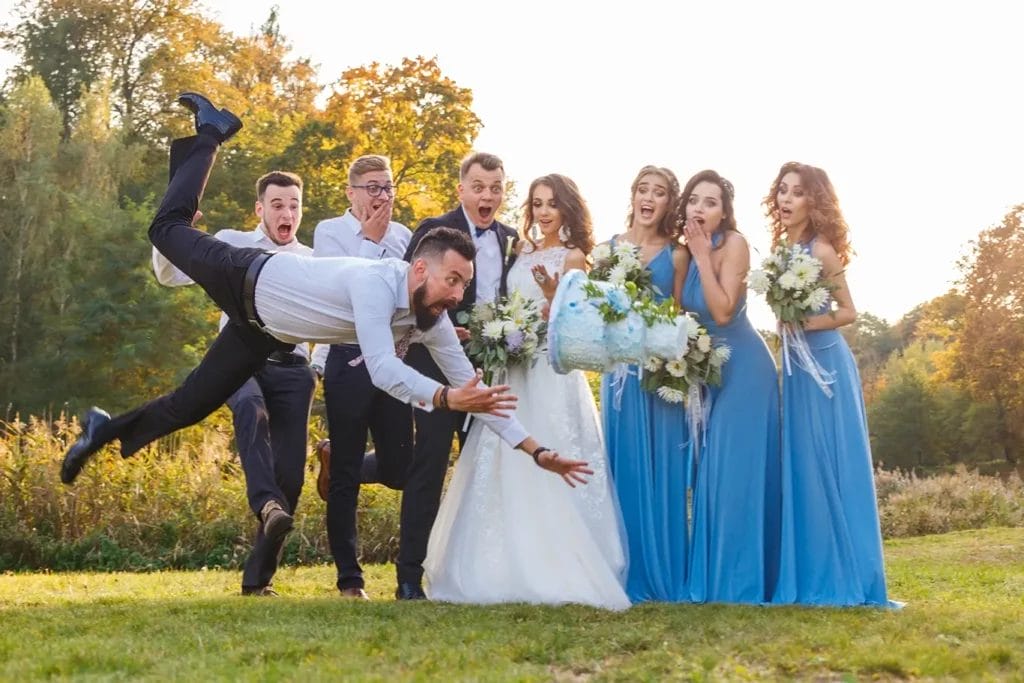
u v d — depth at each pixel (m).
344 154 35.72
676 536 7.07
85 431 6.46
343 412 7.57
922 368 62.09
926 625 5.69
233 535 12.55
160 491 12.75
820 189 6.99
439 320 5.84
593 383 16.52
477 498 6.91
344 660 4.79
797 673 4.72
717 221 7.02
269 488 7.25
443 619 5.86
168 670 4.61
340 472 7.68
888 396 56.59
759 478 6.95
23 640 5.32
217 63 47.41
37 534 12.41
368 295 5.50
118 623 5.78
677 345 6.18
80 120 38.56
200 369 6.13
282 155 35.97
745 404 6.98
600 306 6.12
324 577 9.44
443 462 7.07
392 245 7.75
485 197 7.22
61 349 33.66
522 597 6.70
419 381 5.39
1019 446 51.75
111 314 32.41
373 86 36.12
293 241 7.70
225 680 4.39
